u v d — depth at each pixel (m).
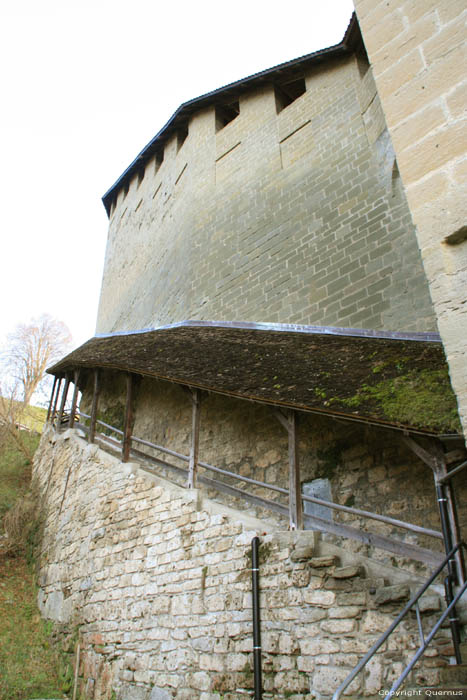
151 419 11.48
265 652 5.02
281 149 13.23
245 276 12.38
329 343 8.84
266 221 12.55
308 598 4.91
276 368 7.63
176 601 6.21
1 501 12.88
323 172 11.81
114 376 13.88
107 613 7.22
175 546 6.59
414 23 2.87
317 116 12.70
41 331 23.64
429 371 6.20
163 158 18.81
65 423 13.34
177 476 9.80
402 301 9.16
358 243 10.34
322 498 7.25
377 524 6.52
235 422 9.15
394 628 3.91
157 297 15.70
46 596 9.15
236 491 6.65
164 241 16.38
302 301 10.88
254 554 5.48
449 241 2.51
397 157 2.74
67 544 9.09
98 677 6.82
